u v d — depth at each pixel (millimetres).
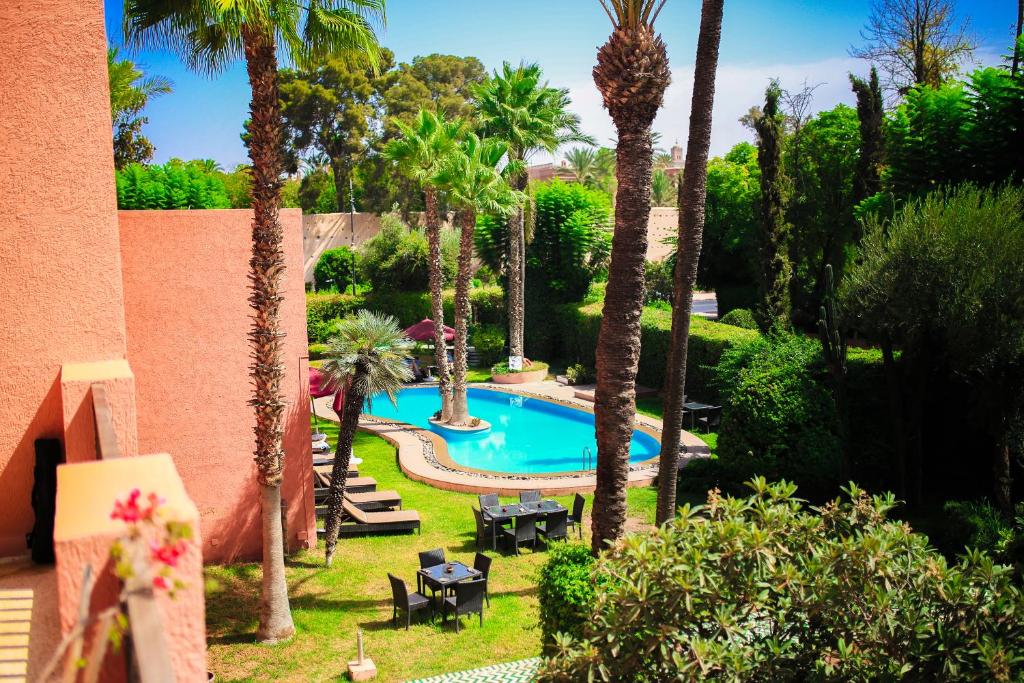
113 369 7199
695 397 25906
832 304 15516
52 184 7812
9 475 7711
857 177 28422
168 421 13062
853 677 5500
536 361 35000
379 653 10531
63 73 7793
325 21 11320
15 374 7758
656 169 78250
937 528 13672
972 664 5449
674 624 5535
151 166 29234
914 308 13844
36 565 7090
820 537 6094
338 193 67250
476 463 22016
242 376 13359
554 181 36188
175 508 2730
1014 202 13672
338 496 13695
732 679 5281
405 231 41406
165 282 12875
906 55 33719
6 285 7730
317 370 17125
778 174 24469
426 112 23078
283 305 13805
